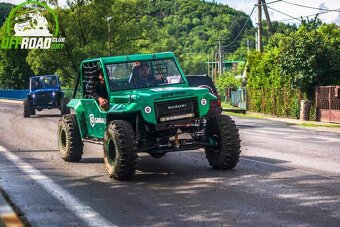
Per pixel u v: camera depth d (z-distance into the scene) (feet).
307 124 87.97
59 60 217.15
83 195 28.37
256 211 23.47
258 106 134.10
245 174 33.27
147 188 29.84
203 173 34.19
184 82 37.45
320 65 99.96
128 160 31.81
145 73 36.76
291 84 103.91
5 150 49.42
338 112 92.43
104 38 226.58
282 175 32.65
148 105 32.37
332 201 25.07
